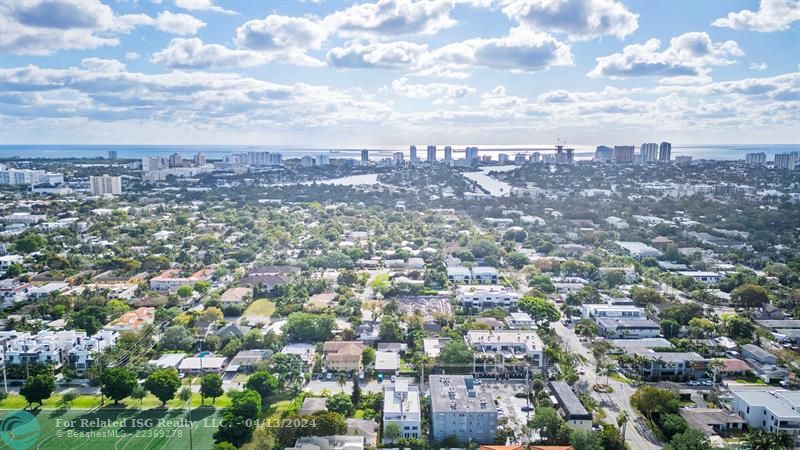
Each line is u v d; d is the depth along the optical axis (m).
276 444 194.12
